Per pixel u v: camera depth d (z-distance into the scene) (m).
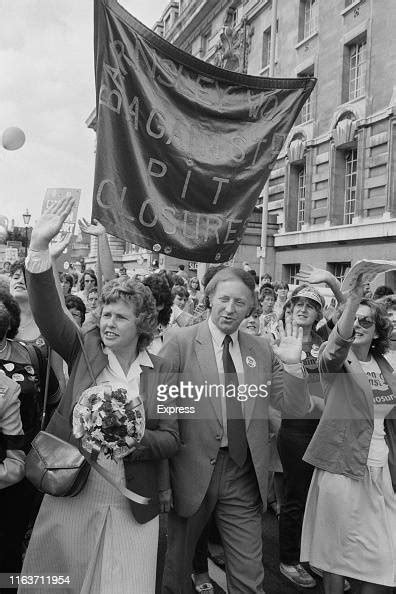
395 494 3.27
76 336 2.48
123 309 2.39
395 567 2.98
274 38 14.07
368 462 3.04
